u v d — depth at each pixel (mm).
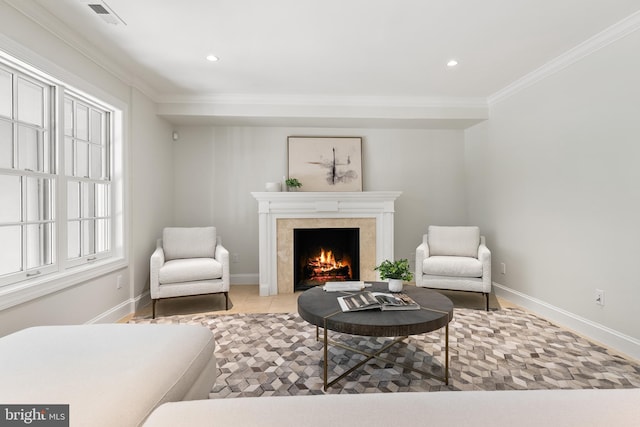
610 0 2107
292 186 4262
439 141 4668
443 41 2643
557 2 2131
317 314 1948
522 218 3455
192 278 3209
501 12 2244
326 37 2572
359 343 2496
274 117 4004
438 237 3924
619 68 2395
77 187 2750
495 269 3939
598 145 2562
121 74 3084
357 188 4523
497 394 832
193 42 2637
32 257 2256
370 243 4199
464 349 2373
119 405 950
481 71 3236
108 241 3104
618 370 2066
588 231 2648
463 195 4680
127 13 2223
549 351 2342
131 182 3309
